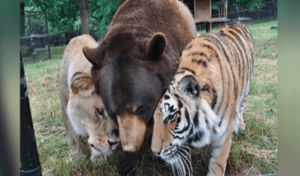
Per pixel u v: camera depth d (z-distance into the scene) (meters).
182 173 1.48
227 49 1.37
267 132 1.50
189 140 1.36
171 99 1.27
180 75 1.27
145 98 1.19
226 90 1.29
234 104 1.36
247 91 1.51
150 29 1.41
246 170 1.53
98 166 1.61
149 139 1.49
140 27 1.37
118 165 1.58
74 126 1.49
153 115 1.26
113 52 1.24
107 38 1.30
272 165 1.50
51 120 1.58
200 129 1.31
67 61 1.51
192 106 1.26
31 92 1.51
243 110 1.53
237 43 1.45
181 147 1.38
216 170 1.44
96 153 1.51
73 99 1.42
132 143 1.20
